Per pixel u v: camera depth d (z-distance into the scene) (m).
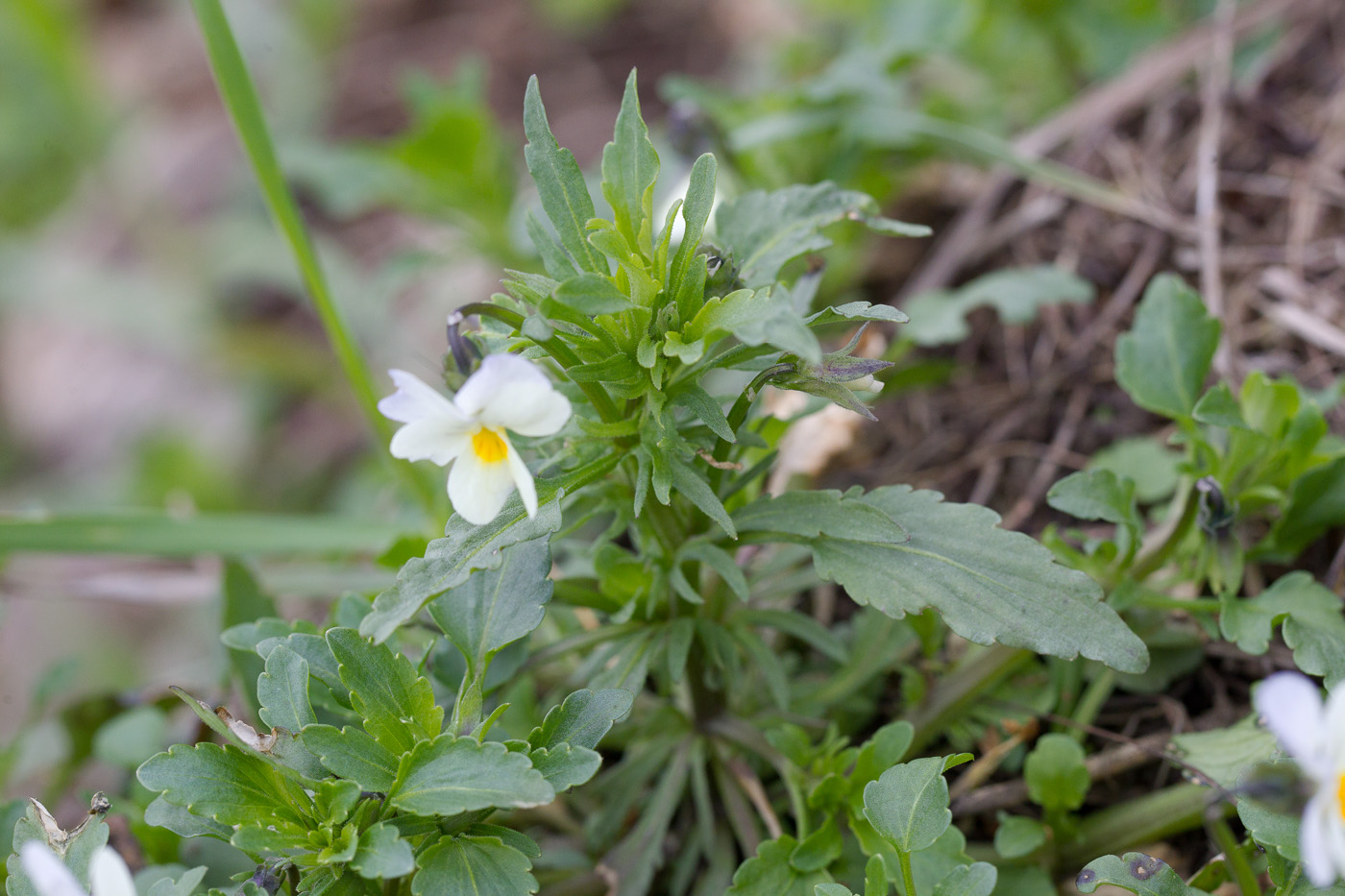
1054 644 0.33
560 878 0.35
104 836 0.33
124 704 0.39
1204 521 0.35
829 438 0.40
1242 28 0.46
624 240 0.33
